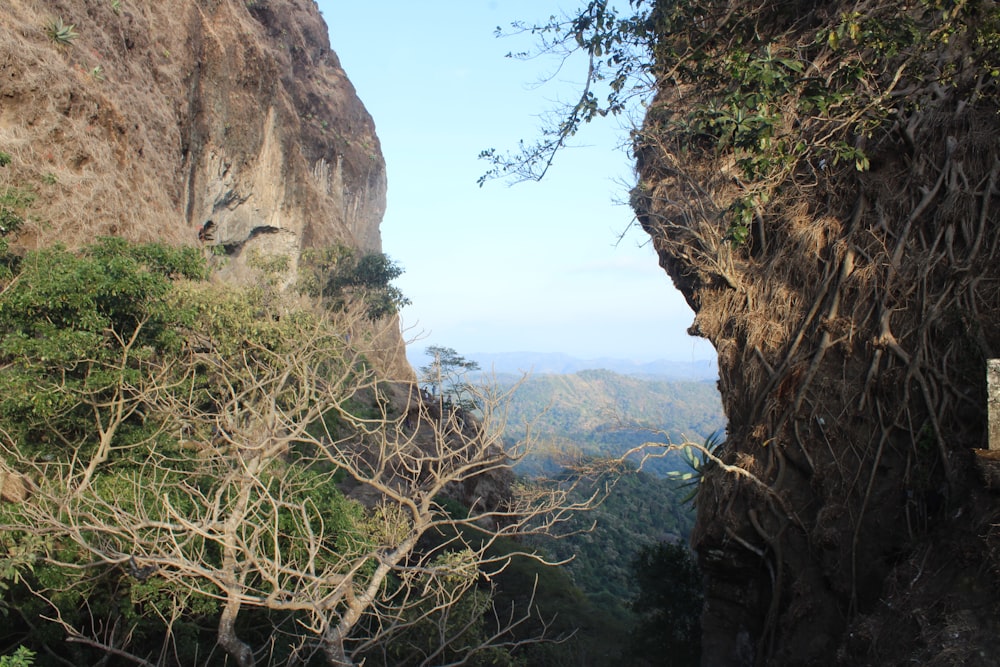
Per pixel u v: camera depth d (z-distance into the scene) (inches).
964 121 395.5
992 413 296.7
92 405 438.0
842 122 396.5
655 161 564.1
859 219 422.6
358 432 473.1
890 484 370.9
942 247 385.7
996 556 256.7
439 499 1057.5
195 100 1290.6
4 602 325.7
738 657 441.1
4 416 414.6
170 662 394.6
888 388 381.1
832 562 375.2
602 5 400.5
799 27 499.2
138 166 891.4
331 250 1449.3
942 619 260.5
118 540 335.3
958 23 346.3
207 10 1397.6
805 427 410.0
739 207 389.1
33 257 477.1
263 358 530.6
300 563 420.8
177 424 459.8
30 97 694.5
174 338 485.1
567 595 838.5
